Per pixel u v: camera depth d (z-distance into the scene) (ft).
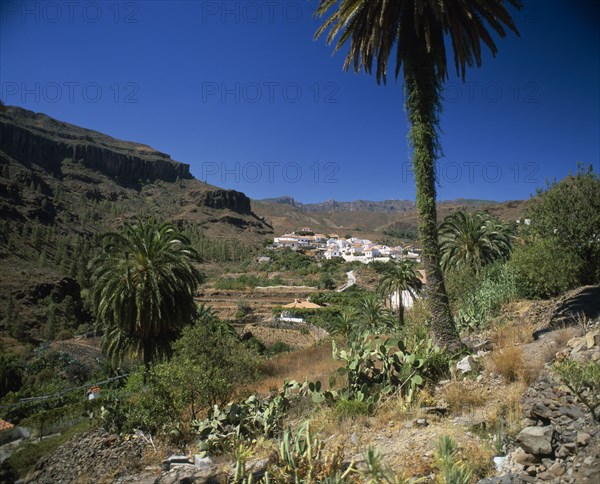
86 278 302.66
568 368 15.48
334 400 24.31
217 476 17.70
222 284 336.49
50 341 188.75
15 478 27.89
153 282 71.56
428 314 50.29
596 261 37.88
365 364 25.22
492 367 22.21
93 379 112.78
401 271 130.82
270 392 33.01
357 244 569.64
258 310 248.93
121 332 79.05
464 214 84.53
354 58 38.65
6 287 233.76
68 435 32.86
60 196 583.58
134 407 28.81
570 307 30.50
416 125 35.81
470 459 13.92
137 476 20.77
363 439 18.30
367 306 121.19
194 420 25.12
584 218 37.42
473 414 18.24
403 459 14.85
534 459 12.79
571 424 13.44
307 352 80.84
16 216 422.00
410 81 36.01
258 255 492.13
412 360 23.62
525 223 44.04
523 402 16.92
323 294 272.92
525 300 41.65
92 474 22.62
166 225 78.59
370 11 34.32
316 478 14.39
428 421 18.70
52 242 379.55
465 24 35.29
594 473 10.82
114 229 554.05
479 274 54.13
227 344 34.42
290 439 19.40
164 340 78.64
